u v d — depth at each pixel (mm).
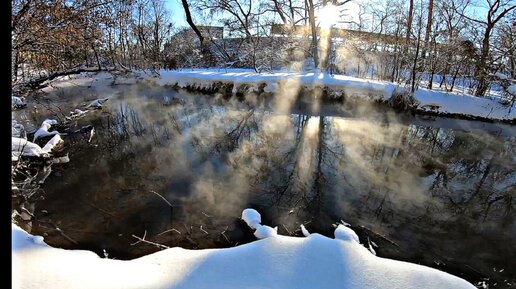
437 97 11430
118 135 8203
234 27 17844
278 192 5613
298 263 2992
